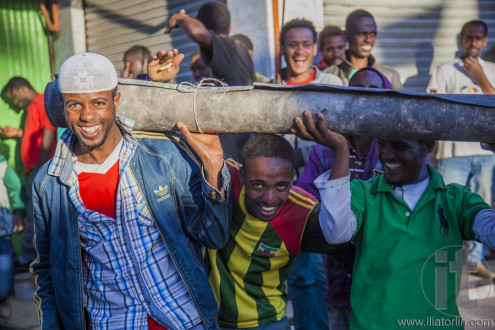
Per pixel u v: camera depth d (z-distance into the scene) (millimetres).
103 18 6859
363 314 2160
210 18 4891
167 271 2176
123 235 2117
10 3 7195
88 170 2127
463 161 5117
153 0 6285
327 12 5469
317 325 3506
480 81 5289
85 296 2213
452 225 2131
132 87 2174
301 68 4402
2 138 6910
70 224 2123
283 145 2215
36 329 4621
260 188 2186
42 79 7395
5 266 5145
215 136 2141
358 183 2320
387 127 1877
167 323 2131
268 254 2365
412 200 2207
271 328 2410
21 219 5676
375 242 2188
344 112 1912
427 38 5941
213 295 2260
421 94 1832
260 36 5195
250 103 2018
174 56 2408
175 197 2162
